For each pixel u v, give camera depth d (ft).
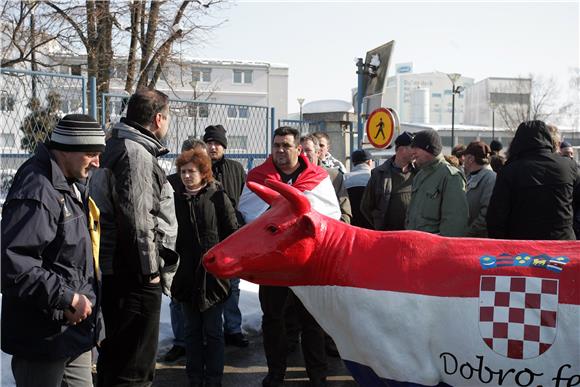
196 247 13.91
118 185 10.91
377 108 25.98
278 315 14.28
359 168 21.06
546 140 13.41
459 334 8.72
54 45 49.67
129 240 10.95
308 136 18.26
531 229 13.17
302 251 9.76
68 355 9.41
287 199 9.76
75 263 9.36
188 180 14.17
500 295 8.63
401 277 9.20
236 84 130.21
